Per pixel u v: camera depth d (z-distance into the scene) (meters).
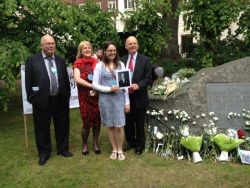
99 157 4.10
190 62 9.95
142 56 3.99
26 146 4.56
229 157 3.85
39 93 3.70
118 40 7.69
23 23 5.84
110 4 23.58
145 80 3.88
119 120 3.78
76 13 6.45
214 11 7.02
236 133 3.92
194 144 3.75
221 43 8.92
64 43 6.63
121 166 3.76
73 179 3.45
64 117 4.10
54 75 3.81
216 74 4.09
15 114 6.94
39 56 3.77
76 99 5.22
